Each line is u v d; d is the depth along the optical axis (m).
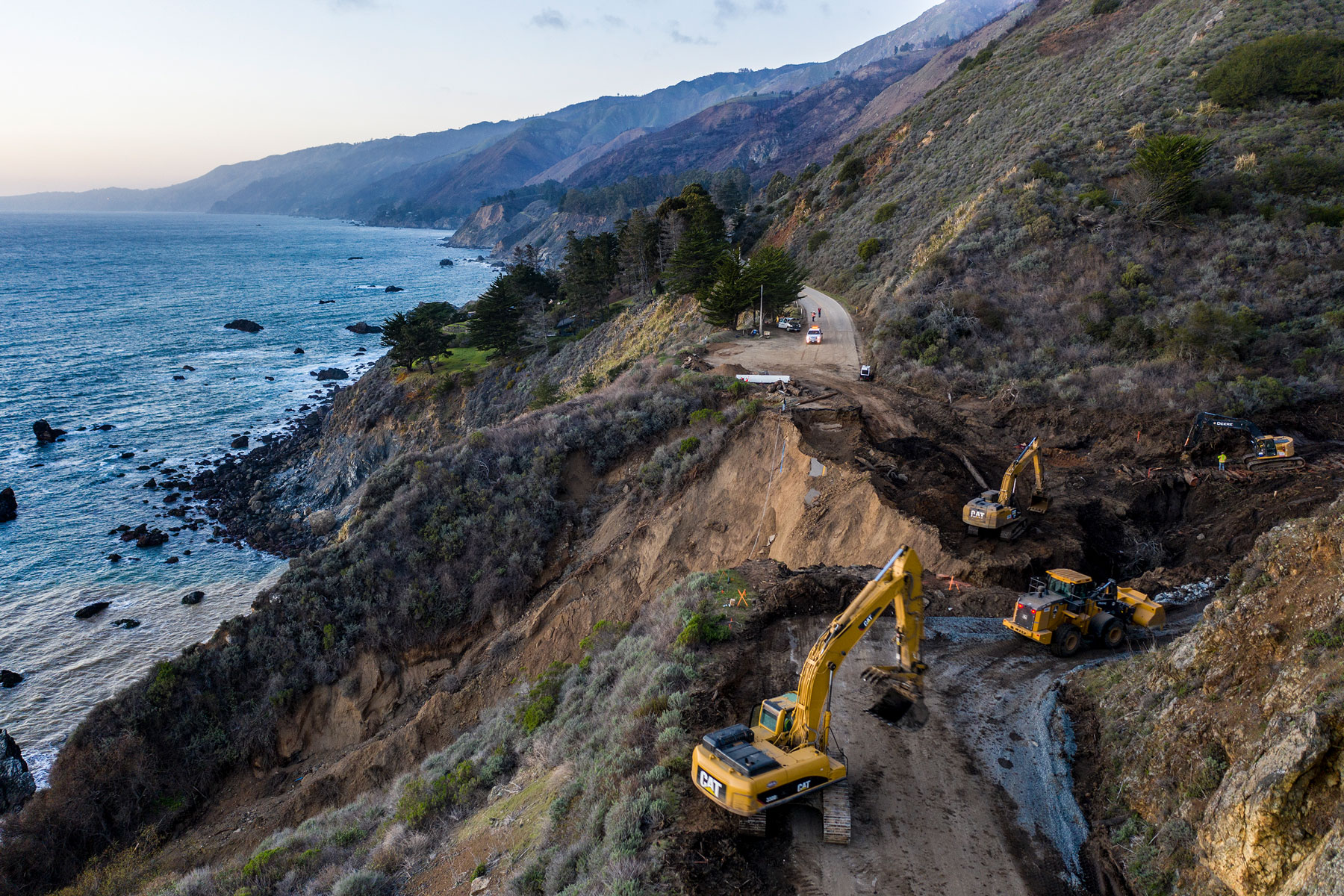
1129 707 14.25
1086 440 35.59
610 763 15.03
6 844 25.89
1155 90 60.59
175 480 66.75
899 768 14.23
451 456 40.53
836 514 30.47
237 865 21.27
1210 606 13.26
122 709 29.88
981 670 18.05
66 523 58.00
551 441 41.09
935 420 38.38
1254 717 10.63
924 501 29.73
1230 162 50.53
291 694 31.53
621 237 114.50
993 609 21.61
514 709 24.44
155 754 29.05
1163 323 39.62
